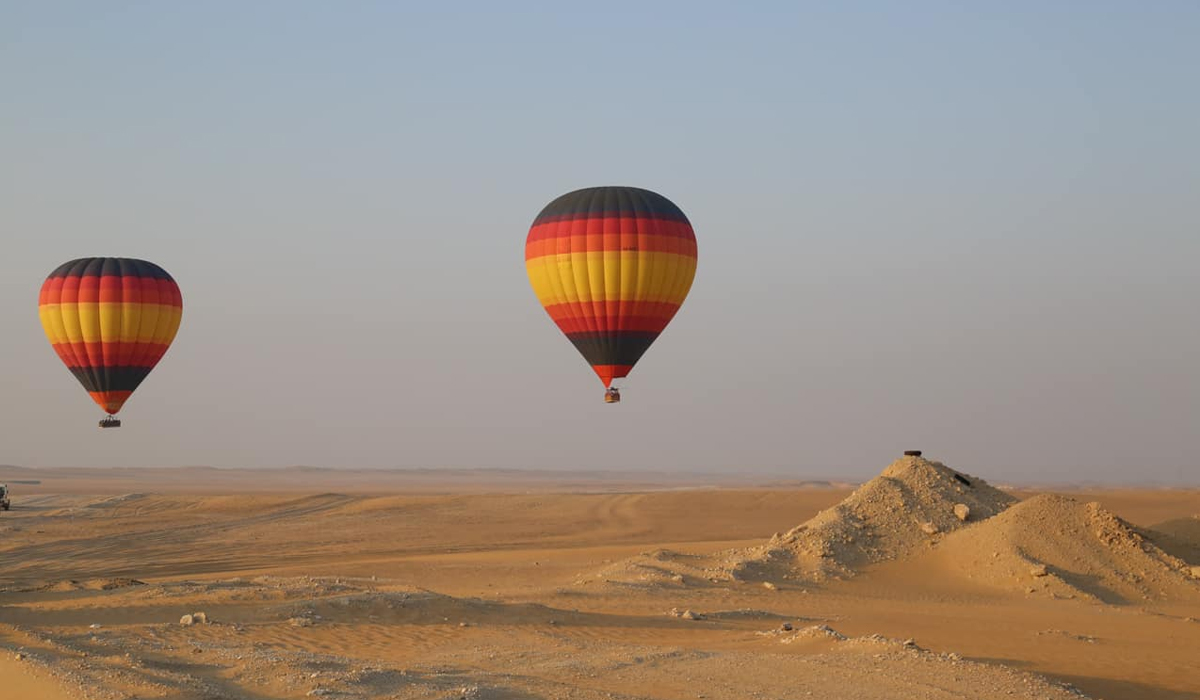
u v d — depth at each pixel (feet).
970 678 59.31
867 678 59.06
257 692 50.52
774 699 54.24
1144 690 64.59
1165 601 109.19
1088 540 119.55
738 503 266.36
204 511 259.80
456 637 73.15
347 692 50.78
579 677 59.36
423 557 156.56
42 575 143.43
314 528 218.18
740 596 106.22
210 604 82.69
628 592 105.60
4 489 257.96
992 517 125.90
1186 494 268.41
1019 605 104.12
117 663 55.36
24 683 49.47
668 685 57.41
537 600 99.30
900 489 135.13
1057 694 56.75
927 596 109.29
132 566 153.99
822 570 119.03
